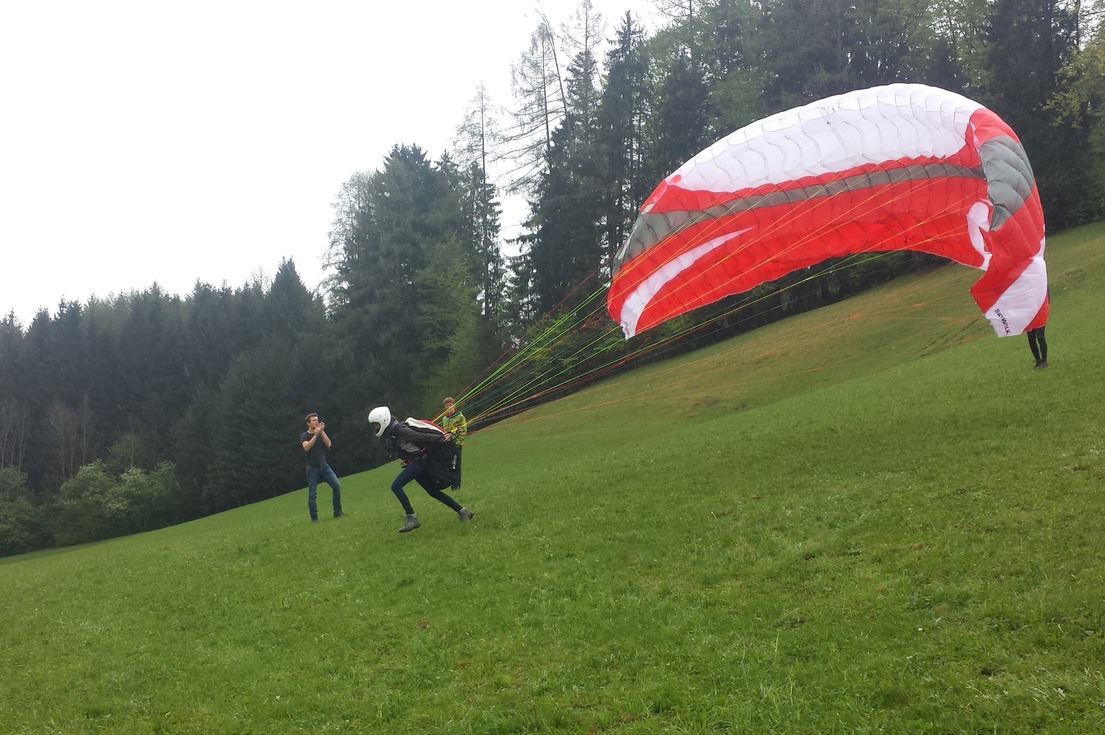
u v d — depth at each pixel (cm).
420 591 1085
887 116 1448
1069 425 1331
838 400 2203
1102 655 643
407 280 7100
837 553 964
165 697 880
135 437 8056
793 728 629
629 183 6350
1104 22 4716
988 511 991
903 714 624
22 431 8375
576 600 970
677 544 1107
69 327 9094
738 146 1511
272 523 2038
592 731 676
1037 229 1279
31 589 1492
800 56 5812
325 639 974
